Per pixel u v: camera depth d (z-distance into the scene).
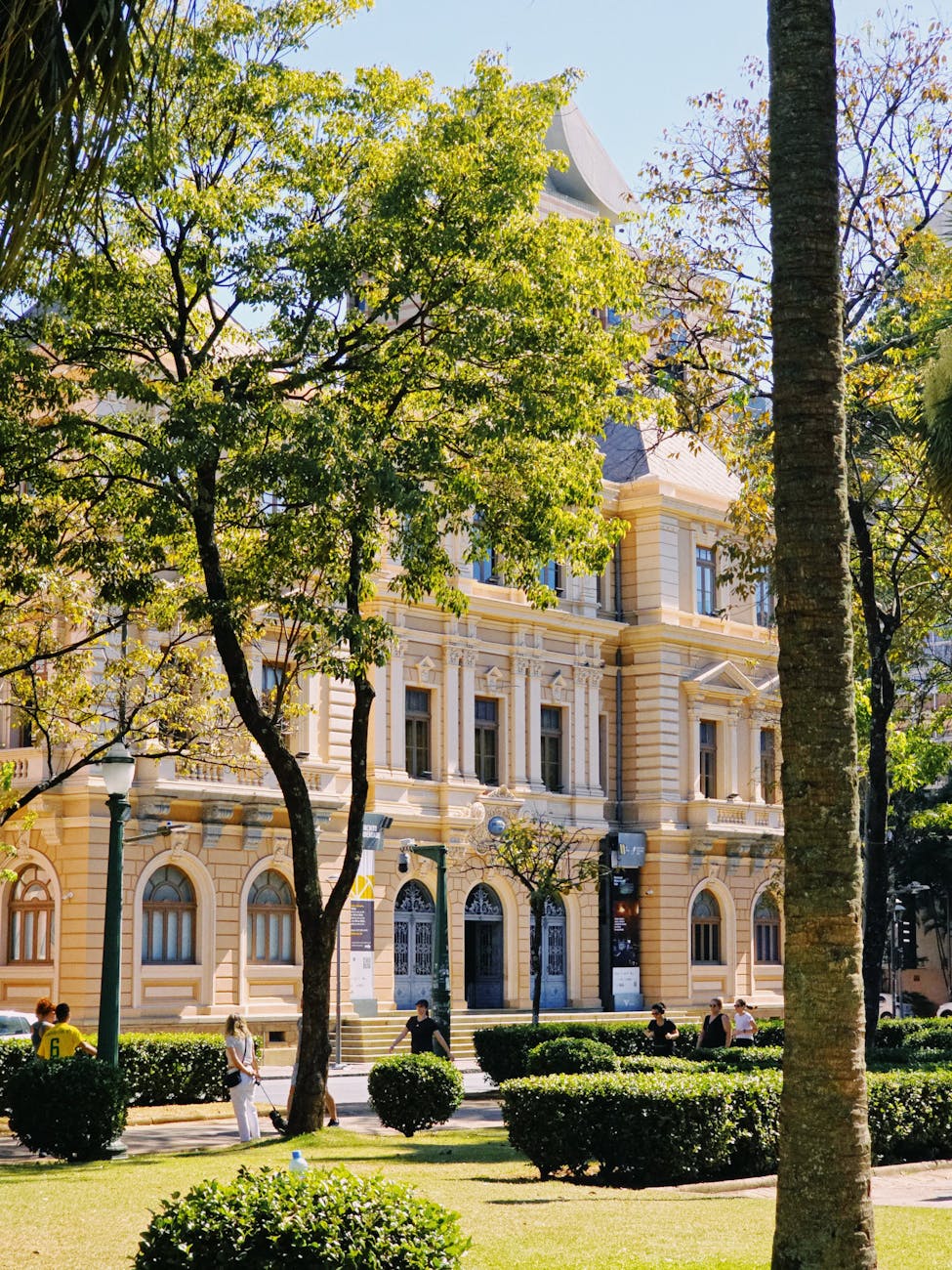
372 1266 8.83
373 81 21.97
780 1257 9.98
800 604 10.45
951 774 57.47
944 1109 19.73
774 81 10.90
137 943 37.16
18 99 7.46
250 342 23.44
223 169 21.52
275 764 21.08
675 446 55.00
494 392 21.66
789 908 10.27
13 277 7.78
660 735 51.56
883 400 26.77
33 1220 13.24
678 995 51.34
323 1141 20.22
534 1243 12.38
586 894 49.72
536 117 21.61
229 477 19.78
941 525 28.52
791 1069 10.12
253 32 21.33
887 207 26.73
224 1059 27.52
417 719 45.31
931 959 70.12
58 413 20.47
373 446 20.17
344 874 21.62
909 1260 12.09
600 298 22.47
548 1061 24.05
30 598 26.27
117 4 7.55
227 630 20.61
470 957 47.75
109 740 28.88
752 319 27.39
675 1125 16.73
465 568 46.66
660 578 52.22
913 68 26.75
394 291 20.94
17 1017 32.12
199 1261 8.92
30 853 37.22
